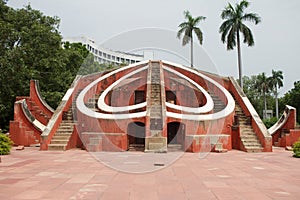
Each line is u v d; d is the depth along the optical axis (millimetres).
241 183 6863
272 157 12375
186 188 6254
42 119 18750
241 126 16516
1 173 7844
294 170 8906
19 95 22531
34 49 22094
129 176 7430
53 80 24328
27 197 5438
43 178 7164
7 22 22406
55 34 23594
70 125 15672
